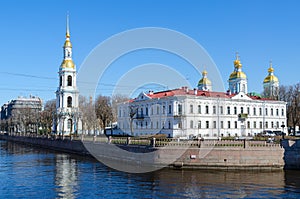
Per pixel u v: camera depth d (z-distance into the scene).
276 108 113.38
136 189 36.62
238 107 104.94
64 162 60.69
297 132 112.81
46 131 128.50
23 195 34.38
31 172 48.53
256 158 48.94
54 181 41.31
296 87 111.75
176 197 33.44
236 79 125.69
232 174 45.69
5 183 40.25
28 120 147.12
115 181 40.97
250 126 106.62
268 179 42.53
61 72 126.12
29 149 95.50
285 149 50.16
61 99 124.06
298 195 34.38
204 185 38.69
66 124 118.94
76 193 35.03
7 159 66.56
